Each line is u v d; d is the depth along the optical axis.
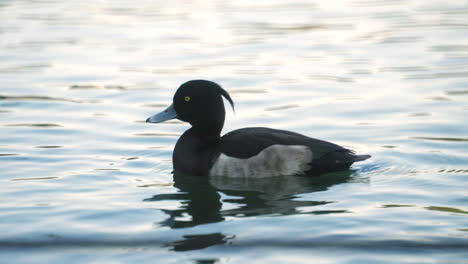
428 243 7.96
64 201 9.55
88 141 12.52
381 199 9.48
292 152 10.51
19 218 8.89
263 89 15.85
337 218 8.77
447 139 12.20
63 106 14.76
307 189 10.02
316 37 20.73
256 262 7.57
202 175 10.82
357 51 19.16
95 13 24.39
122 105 14.85
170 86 16.17
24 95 15.56
